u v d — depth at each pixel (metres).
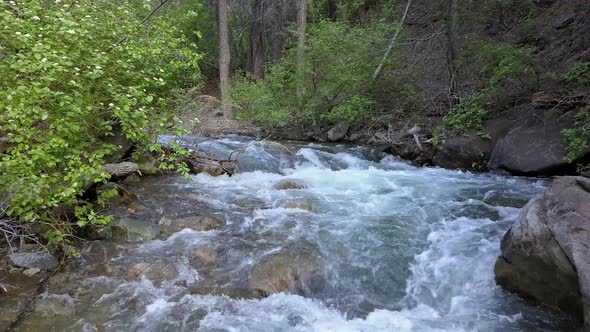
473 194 7.41
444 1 11.55
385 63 12.60
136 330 3.72
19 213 3.94
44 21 4.62
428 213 6.42
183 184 7.69
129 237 5.30
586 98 8.09
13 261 4.46
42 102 4.04
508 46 9.62
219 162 8.72
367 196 7.30
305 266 4.79
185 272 4.67
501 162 8.70
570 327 3.73
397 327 3.96
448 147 9.61
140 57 5.42
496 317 4.05
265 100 14.04
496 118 9.59
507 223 5.88
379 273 4.88
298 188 7.76
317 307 4.29
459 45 11.11
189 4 16.70
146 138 5.62
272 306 4.21
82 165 4.24
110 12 5.84
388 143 11.38
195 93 11.47
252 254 5.01
